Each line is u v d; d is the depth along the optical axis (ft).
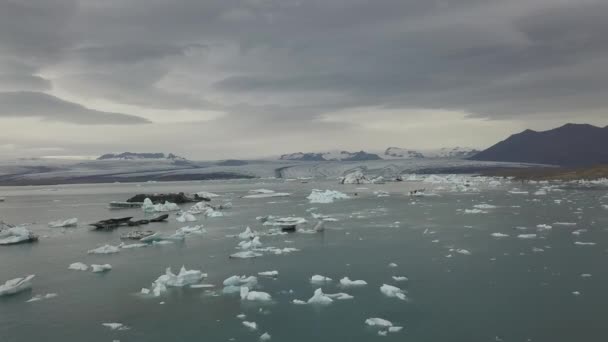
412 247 99.76
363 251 96.78
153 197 236.22
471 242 103.60
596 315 58.54
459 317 58.65
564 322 56.59
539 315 58.90
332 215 159.12
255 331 55.36
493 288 69.77
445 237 110.52
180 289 72.33
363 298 66.33
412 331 54.65
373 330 55.11
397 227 127.85
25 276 82.28
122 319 60.08
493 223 130.62
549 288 69.31
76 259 95.55
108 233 131.95
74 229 141.69
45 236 127.44
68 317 61.05
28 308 64.80
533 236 107.76
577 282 71.97
